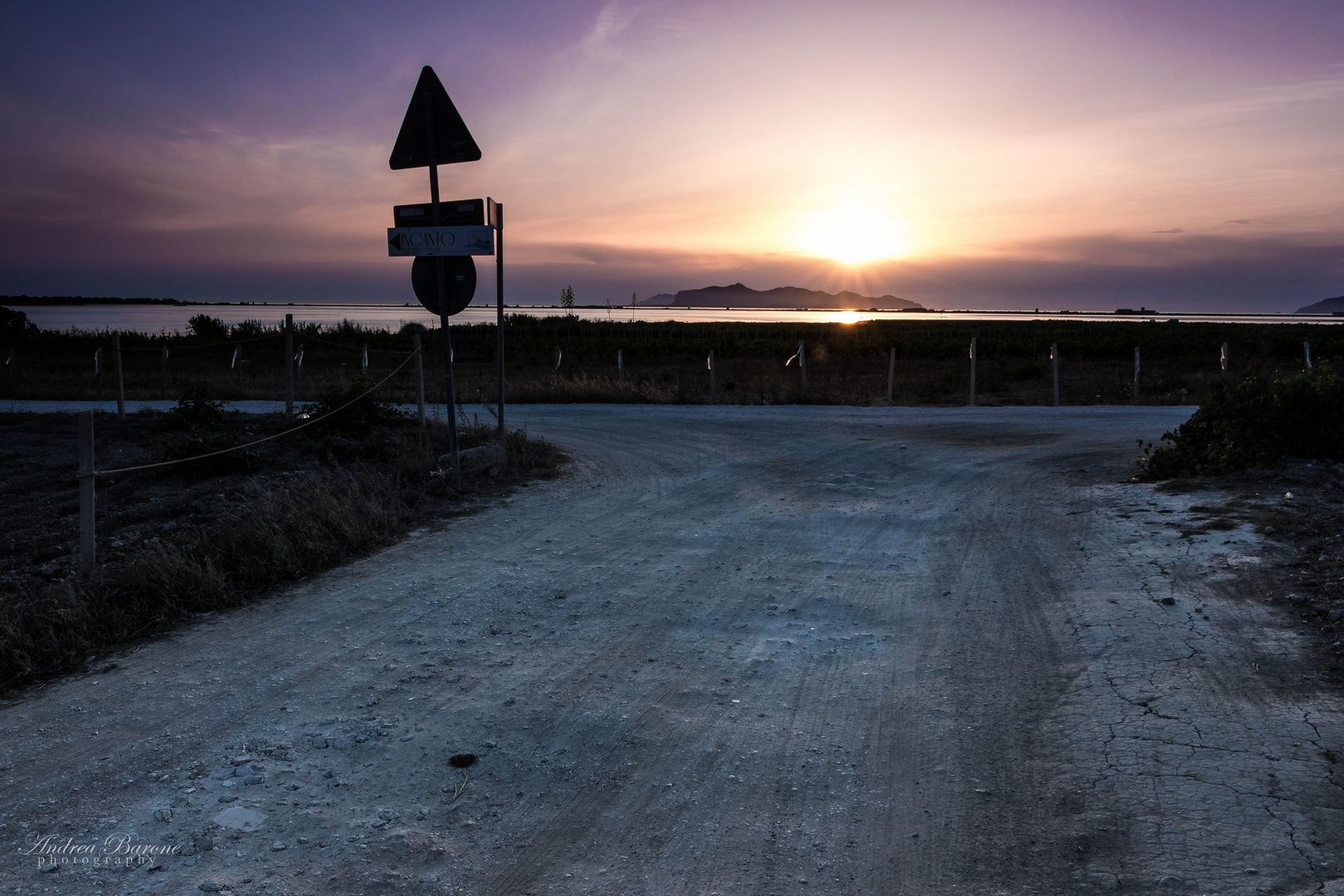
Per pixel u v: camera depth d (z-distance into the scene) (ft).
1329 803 9.90
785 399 71.15
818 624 17.95
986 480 34.88
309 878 9.30
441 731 13.00
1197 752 11.39
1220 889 8.59
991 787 11.18
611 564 22.62
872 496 31.94
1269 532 21.94
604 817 10.66
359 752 12.28
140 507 30.01
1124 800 10.43
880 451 43.27
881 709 13.76
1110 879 8.97
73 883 9.11
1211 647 15.01
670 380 95.76
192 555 21.59
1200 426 33.91
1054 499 30.09
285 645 16.75
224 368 115.55
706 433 50.75
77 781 11.44
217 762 11.98
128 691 14.56
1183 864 9.04
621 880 9.38
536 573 21.72
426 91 30.17
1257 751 11.27
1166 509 26.32
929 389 84.38
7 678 15.01
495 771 11.81
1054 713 13.19
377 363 126.21
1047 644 16.17
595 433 50.75
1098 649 15.56
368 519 25.43
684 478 35.81
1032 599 18.95
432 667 15.62
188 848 9.81
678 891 9.18
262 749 12.35
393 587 20.53
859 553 23.75
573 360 137.39
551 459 39.37
